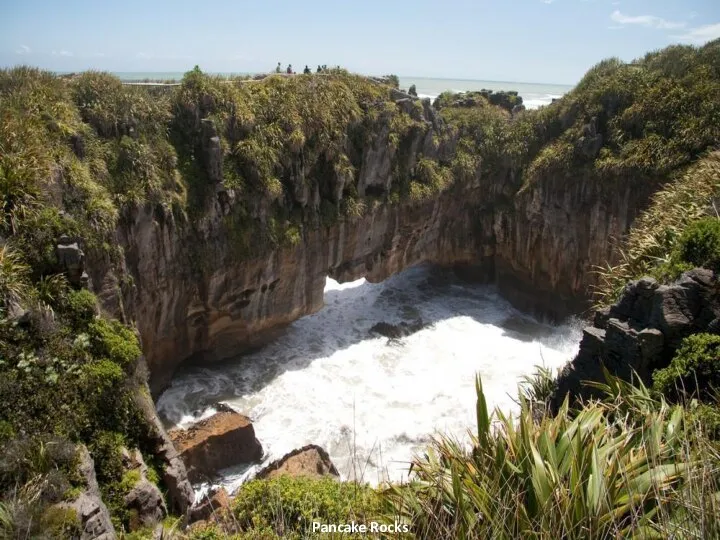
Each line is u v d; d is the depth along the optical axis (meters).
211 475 20.72
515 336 34.22
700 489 7.03
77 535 11.70
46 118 20.62
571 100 37.22
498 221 38.44
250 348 29.97
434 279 41.28
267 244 27.58
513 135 38.84
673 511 7.42
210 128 25.47
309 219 29.70
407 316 35.91
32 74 22.67
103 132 23.23
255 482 13.91
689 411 10.76
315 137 29.70
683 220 17.95
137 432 16.73
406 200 34.53
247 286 27.81
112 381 16.11
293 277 29.94
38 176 17.55
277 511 11.99
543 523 7.18
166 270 24.41
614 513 7.23
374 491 11.13
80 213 19.36
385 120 32.69
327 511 11.95
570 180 34.44
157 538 13.79
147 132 24.89
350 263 33.72
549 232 35.97
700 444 7.85
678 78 33.41
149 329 24.52
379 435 23.94
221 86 27.52
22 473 12.50
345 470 21.72
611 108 34.81
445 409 26.02
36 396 14.20
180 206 24.45
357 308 36.53
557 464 8.50
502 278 39.94
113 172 22.58
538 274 37.31
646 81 34.28
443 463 9.65
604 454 8.51
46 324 15.34
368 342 32.47
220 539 11.95
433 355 31.44
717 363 11.83
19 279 15.41
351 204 31.44
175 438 21.16
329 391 27.25
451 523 8.12
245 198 26.88
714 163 20.89
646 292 13.84
